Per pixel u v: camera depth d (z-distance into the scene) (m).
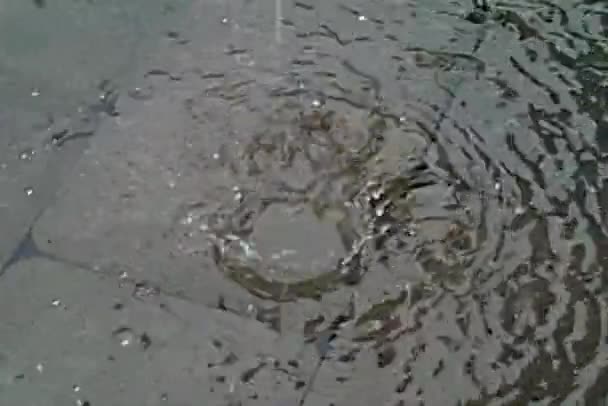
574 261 1.70
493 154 1.87
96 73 2.00
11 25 2.10
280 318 1.62
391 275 1.68
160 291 1.66
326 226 1.75
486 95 1.98
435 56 2.06
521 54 2.07
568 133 1.91
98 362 1.56
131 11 2.13
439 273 1.68
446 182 1.82
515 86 2.00
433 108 1.95
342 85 1.99
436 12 2.16
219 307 1.64
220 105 1.94
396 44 2.08
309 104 1.95
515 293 1.65
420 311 1.63
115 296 1.65
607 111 1.95
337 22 2.12
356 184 1.82
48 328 1.61
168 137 1.89
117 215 1.76
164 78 1.99
